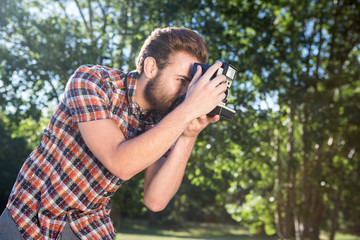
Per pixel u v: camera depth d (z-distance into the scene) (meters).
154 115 1.65
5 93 7.41
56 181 1.50
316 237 10.40
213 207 30.50
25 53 7.69
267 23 8.28
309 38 9.48
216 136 7.77
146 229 30.11
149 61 1.54
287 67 9.02
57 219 1.53
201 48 1.56
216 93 1.42
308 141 9.76
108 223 1.68
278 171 10.05
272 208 10.70
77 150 1.50
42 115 7.73
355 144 9.92
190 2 7.56
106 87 1.51
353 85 10.48
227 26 8.19
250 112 7.88
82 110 1.42
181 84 1.53
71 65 7.30
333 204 12.16
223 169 8.44
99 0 8.09
